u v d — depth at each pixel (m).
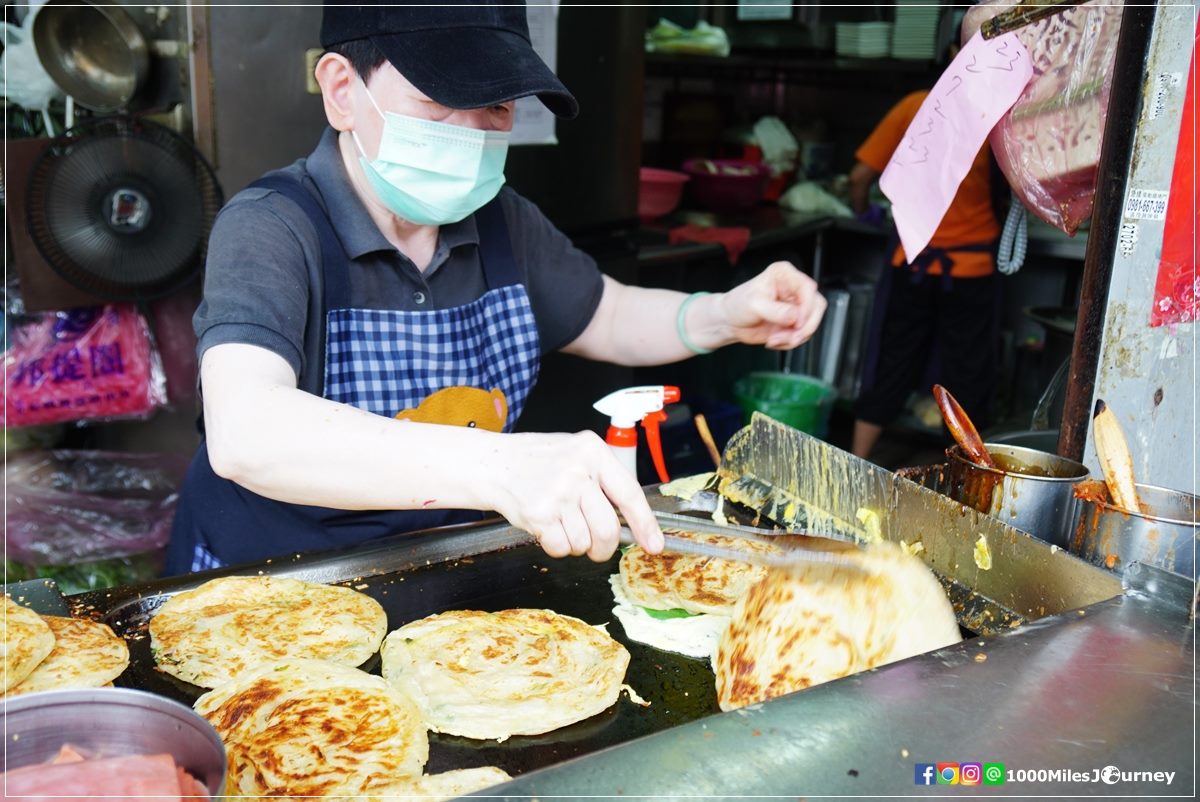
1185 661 0.99
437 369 1.87
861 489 1.63
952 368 4.85
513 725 1.25
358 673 1.33
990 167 4.45
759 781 0.79
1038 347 5.18
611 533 1.16
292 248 1.66
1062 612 1.20
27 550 2.80
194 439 2.96
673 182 5.21
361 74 1.63
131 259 2.59
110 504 2.90
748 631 1.33
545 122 3.41
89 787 0.78
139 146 2.52
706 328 2.10
